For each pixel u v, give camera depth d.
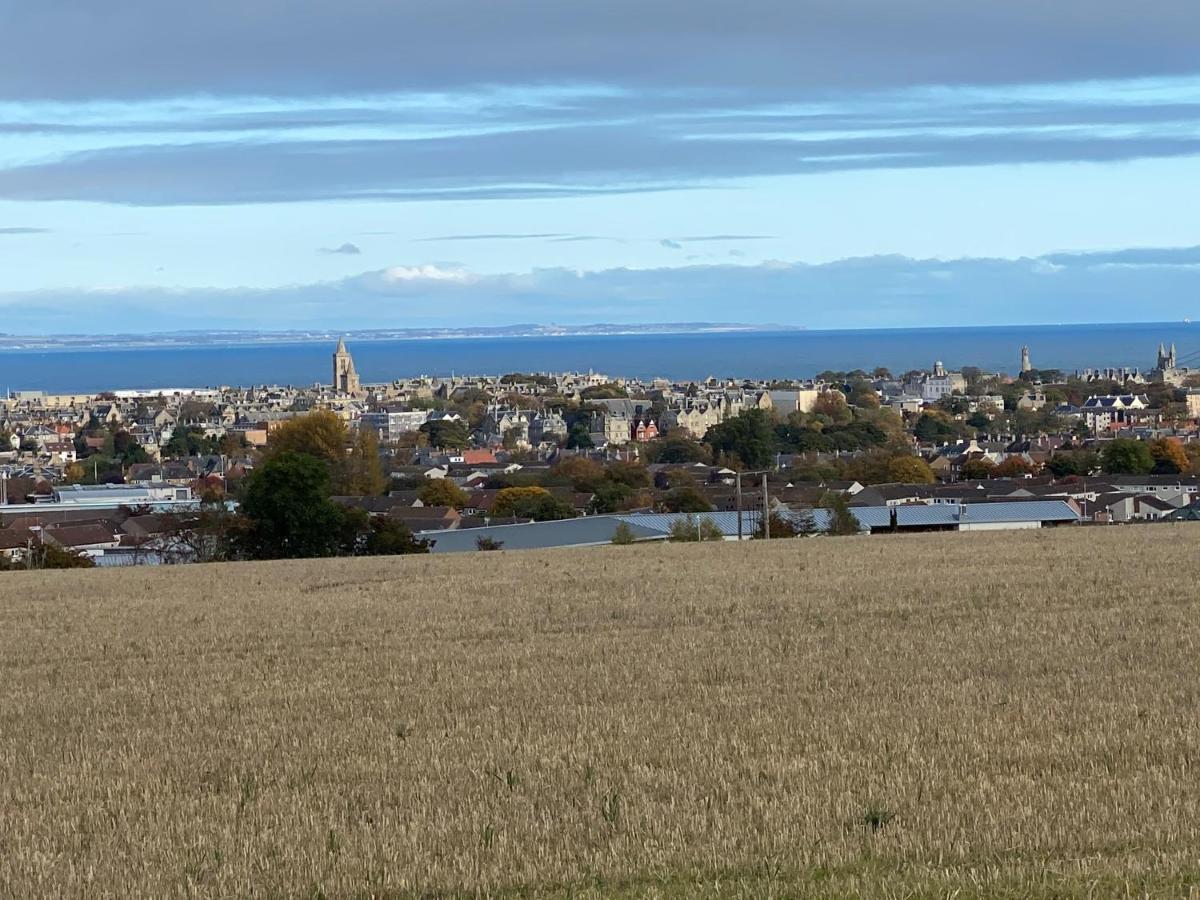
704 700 29.08
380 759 24.69
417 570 63.97
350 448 195.25
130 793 23.06
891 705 27.80
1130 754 23.36
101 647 40.38
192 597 54.34
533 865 18.59
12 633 44.06
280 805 21.89
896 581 50.09
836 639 37.00
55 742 27.12
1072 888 16.66
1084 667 31.91
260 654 38.06
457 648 37.59
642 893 17.25
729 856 18.72
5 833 20.89
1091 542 66.81
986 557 59.47
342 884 18.19
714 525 99.62
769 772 22.73
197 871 18.84
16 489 197.00
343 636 40.94
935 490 149.38
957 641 36.03
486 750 25.09
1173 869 17.27
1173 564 53.56
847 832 19.55
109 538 128.38
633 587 51.16
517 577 57.44
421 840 19.77
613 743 25.17
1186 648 34.09
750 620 41.53
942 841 18.92
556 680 31.98
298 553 108.69
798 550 67.62
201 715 29.30
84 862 19.33
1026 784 21.58
